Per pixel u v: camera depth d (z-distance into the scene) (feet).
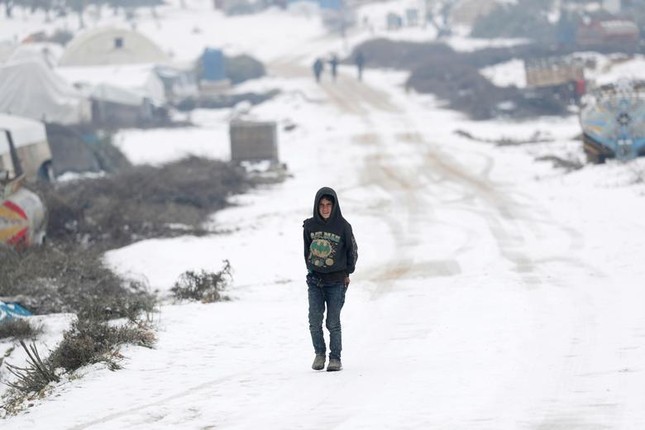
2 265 190.80
